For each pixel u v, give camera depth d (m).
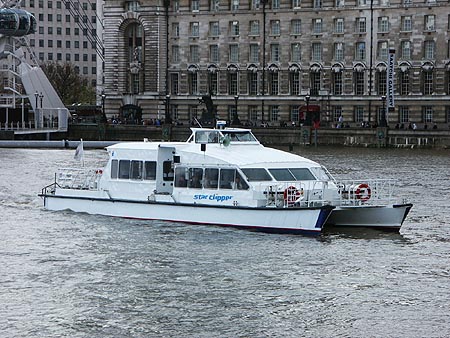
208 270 62.06
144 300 56.00
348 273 61.53
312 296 56.75
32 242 70.00
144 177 77.31
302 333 50.84
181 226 74.19
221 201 73.44
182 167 75.38
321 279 60.16
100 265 63.34
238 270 62.03
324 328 51.56
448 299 56.31
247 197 72.38
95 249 67.62
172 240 69.88
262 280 59.88
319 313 53.84
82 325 52.00
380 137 178.00
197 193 74.44
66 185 83.62
